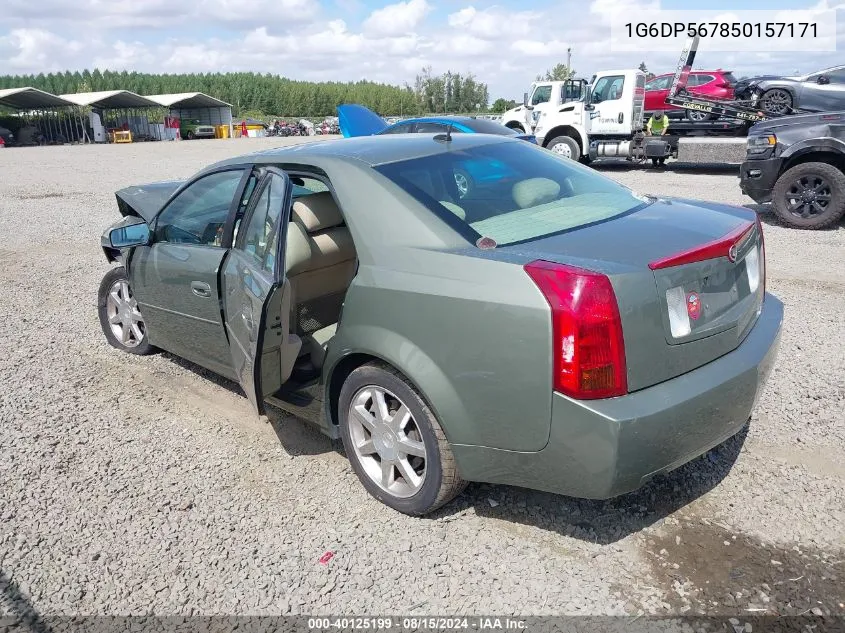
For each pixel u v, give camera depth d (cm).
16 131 5116
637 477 251
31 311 657
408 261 293
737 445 361
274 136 5466
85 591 279
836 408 396
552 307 246
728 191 1299
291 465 368
